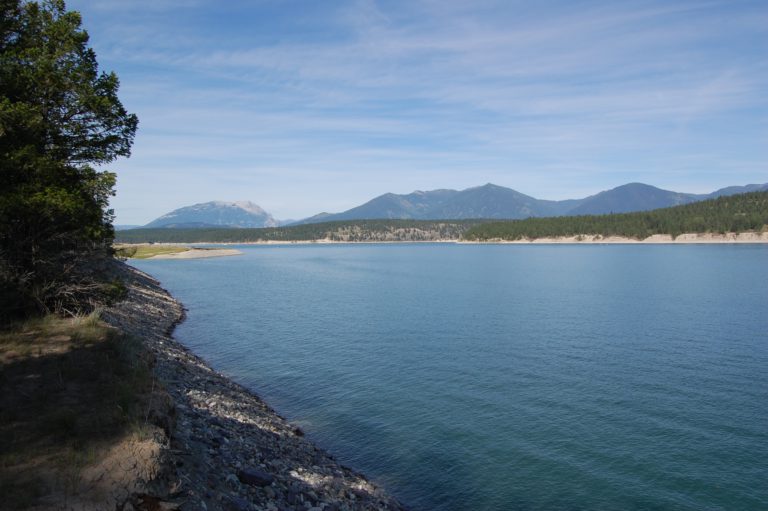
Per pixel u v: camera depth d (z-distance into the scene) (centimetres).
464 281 10456
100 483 1028
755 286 8281
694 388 3177
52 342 1969
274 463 1842
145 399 1471
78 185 2406
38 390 1471
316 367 3706
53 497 959
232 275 12681
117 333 2195
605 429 2545
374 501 1795
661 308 6338
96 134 2577
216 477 1427
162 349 3450
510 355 4059
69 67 2370
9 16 2405
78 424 1262
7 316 2323
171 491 1120
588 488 1973
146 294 6431
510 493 1934
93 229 2420
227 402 2559
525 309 6506
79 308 2600
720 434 2472
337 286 9812
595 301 7106
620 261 14988
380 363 3812
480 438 2436
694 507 1845
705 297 7188
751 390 3119
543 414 2752
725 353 4038
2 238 2291
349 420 2658
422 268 14588
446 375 3494
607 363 3788
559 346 4372
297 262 18425
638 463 2177
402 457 2225
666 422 2628
